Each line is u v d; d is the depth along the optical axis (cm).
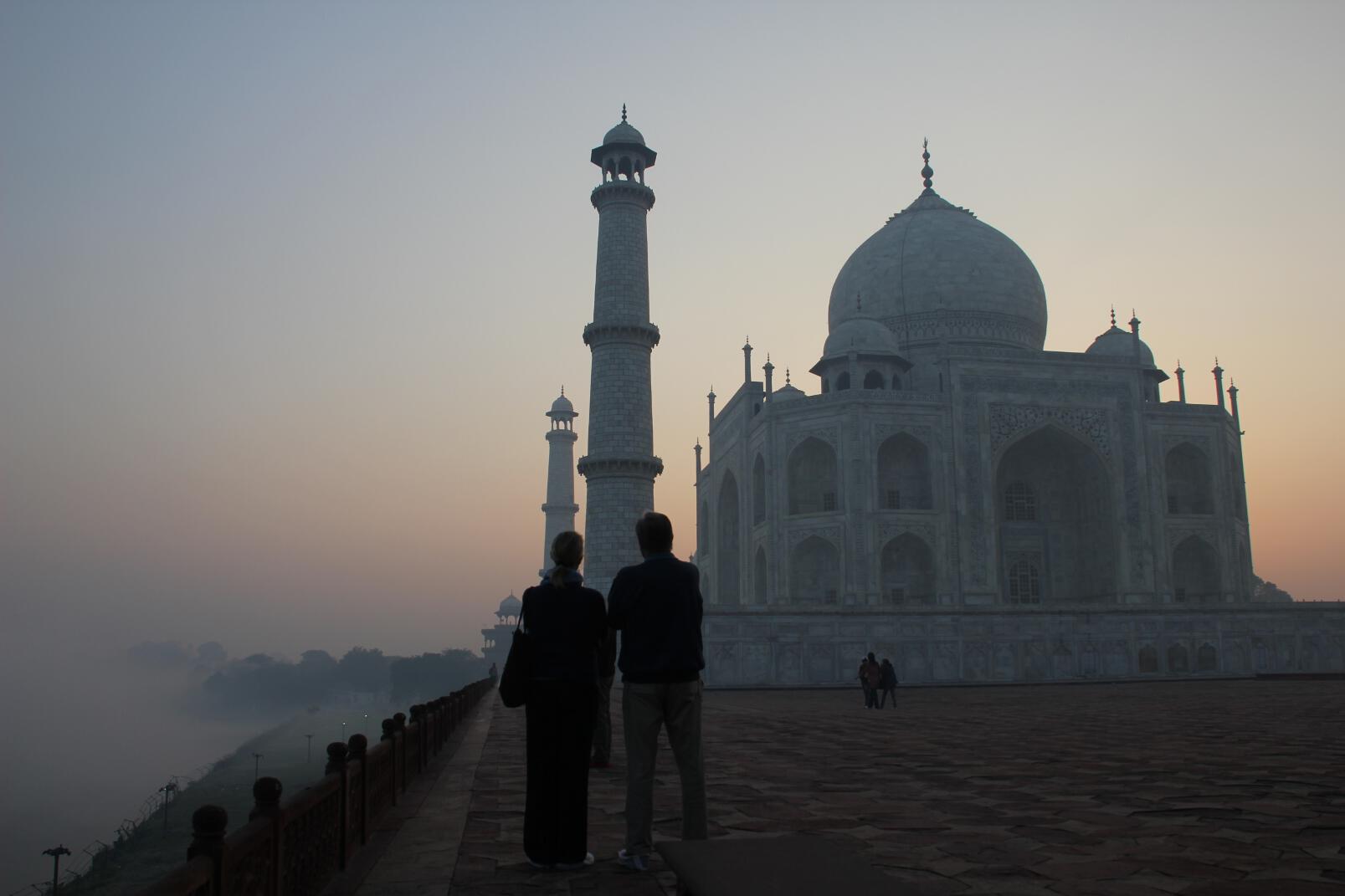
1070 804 1330
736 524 10212
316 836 904
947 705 4075
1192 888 852
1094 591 8619
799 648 6431
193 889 562
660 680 1007
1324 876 897
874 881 614
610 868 995
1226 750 2023
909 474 8538
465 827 1238
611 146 6531
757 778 1653
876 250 10094
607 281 6338
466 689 3669
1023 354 8500
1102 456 8488
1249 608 7000
